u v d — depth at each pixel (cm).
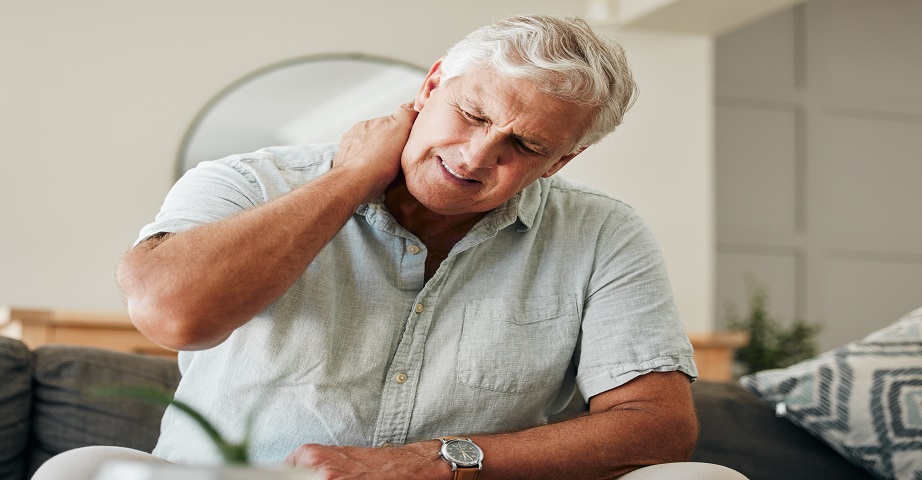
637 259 133
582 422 118
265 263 107
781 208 507
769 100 509
